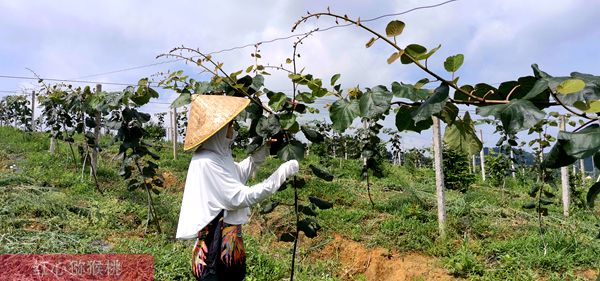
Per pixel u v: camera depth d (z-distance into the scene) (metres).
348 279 5.18
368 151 7.00
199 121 2.50
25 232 4.69
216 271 2.47
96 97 6.05
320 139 2.82
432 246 5.45
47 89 9.15
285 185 3.16
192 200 2.49
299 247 5.61
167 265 4.19
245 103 2.53
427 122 1.88
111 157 10.83
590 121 1.28
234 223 2.54
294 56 2.65
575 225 6.27
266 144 2.77
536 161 7.29
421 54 1.52
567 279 4.50
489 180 12.49
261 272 4.36
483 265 4.89
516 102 1.32
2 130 15.27
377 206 7.22
